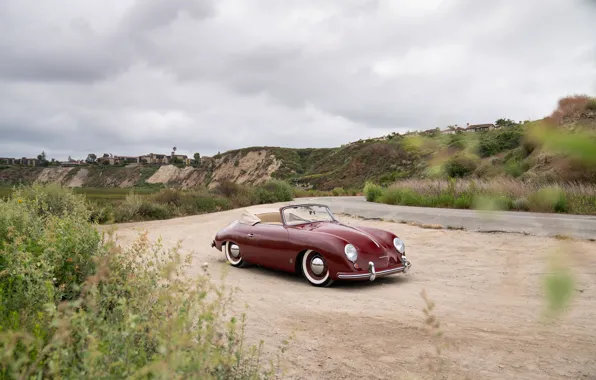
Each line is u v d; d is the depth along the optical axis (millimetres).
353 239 7016
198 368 2037
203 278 3154
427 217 14773
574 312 4953
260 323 4832
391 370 3617
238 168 156500
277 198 29203
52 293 3385
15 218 6125
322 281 6887
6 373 2270
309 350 4066
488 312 5203
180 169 190750
